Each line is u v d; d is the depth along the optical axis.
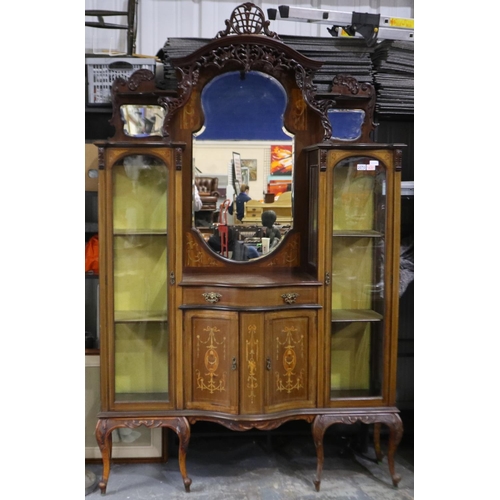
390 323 2.64
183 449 2.58
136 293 2.67
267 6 3.13
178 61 2.64
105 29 3.08
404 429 3.19
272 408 2.56
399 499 2.57
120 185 2.61
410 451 3.09
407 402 3.21
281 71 2.84
